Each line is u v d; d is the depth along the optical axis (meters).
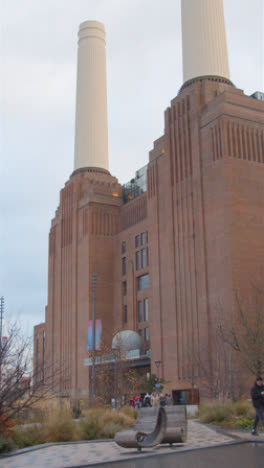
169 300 61.03
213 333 52.56
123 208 85.62
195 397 54.81
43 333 105.06
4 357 18.22
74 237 87.06
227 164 54.50
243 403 28.00
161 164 66.94
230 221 53.00
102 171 91.56
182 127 62.28
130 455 16.09
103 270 83.06
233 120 56.34
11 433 19.44
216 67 63.84
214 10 65.94
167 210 63.28
